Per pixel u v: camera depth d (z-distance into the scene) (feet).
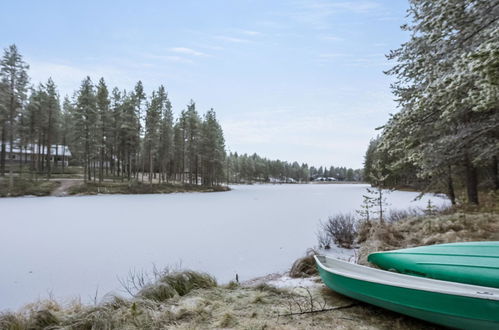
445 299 7.62
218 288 12.82
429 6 19.63
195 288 12.69
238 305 10.57
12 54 86.69
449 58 16.67
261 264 18.29
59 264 18.03
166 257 19.75
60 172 121.80
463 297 7.30
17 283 14.82
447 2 15.07
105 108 111.24
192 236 26.89
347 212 46.32
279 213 45.75
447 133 23.97
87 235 27.25
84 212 45.50
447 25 15.53
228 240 25.11
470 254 9.91
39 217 39.45
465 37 15.83
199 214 43.98
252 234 27.94
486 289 8.78
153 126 109.70
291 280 14.44
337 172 431.43
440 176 31.19
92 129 99.96
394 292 8.72
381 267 12.84
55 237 26.27
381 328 8.49
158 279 13.08
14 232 28.66
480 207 27.55
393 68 23.62
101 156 105.40
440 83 14.57
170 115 130.72
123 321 9.10
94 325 8.60
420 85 21.09
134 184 103.24
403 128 20.75
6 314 9.18
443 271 10.30
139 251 21.27
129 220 37.19
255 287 12.70
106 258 19.39
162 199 75.00
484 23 14.89
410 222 26.35
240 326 8.80
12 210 47.60
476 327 7.16
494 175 35.22
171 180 140.15
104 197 80.53
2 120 84.79
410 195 90.38
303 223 35.01
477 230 19.56
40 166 122.42
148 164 155.94
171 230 30.07
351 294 10.21
